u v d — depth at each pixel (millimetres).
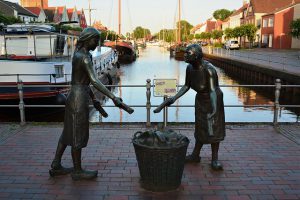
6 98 12547
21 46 14914
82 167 5715
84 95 5074
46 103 13219
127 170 5617
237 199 4617
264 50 48656
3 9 54875
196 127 5719
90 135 7574
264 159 6113
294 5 48844
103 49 29062
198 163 5934
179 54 54250
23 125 8398
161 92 7602
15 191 4859
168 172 4734
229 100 19922
